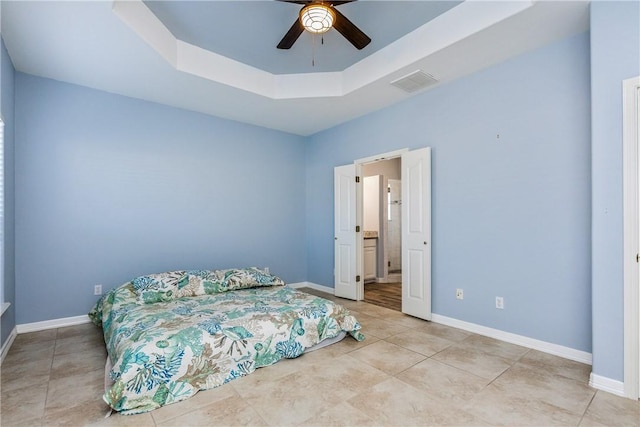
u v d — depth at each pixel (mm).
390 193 6871
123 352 1992
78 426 1719
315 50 3291
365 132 4391
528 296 2805
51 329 3227
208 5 2568
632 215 1985
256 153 4859
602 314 2090
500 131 2994
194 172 4234
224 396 2021
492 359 2547
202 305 2898
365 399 1977
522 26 2428
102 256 3559
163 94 3672
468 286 3238
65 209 3348
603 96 2086
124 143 3699
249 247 4762
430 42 2824
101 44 2627
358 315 3785
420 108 3693
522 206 2846
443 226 3465
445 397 1995
